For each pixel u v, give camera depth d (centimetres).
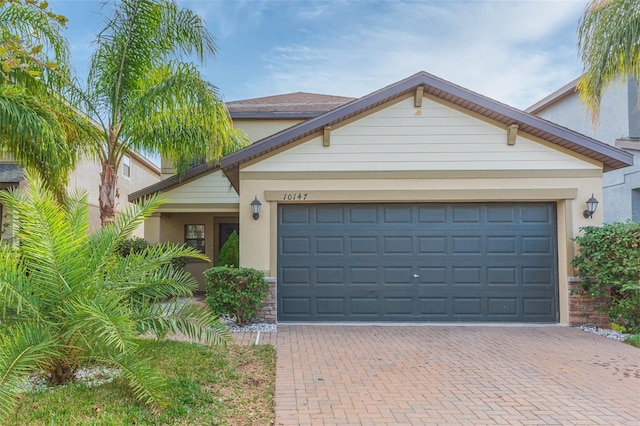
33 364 423
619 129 1380
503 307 918
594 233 834
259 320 896
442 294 923
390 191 920
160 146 1041
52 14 448
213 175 1381
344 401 475
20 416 388
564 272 900
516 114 883
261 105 1677
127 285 519
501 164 914
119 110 1025
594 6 840
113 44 1005
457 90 891
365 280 928
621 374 573
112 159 1031
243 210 916
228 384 517
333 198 919
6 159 1205
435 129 924
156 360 572
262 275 866
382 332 830
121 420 389
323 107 1662
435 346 722
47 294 464
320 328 866
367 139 927
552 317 912
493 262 924
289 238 933
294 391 504
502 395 496
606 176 1405
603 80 856
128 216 571
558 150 909
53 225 467
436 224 934
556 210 928
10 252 492
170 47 1027
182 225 1591
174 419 407
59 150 842
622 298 822
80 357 480
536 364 620
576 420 429
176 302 551
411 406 463
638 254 767
